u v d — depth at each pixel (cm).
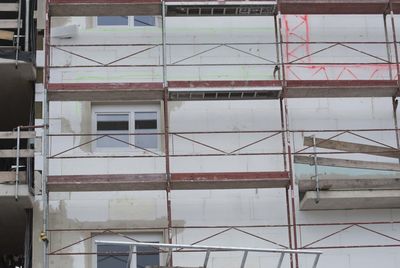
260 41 2684
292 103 2623
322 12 2669
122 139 2591
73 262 2444
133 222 2481
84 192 2494
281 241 2484
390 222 2520
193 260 2458
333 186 2447
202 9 2606
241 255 2467
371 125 2623
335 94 2558
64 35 2639
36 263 2427
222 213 2505
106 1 2559
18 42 2580
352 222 2523
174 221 2488
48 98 2492
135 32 2666
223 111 2598
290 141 2580
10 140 3012
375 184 2455
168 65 2584
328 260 2484
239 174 2402
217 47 2666
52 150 2533
